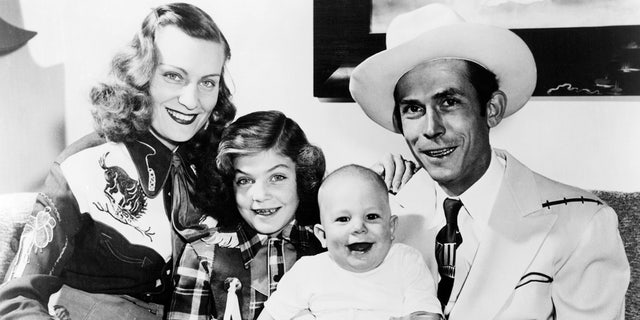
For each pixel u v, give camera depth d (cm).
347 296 200
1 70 224
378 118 203
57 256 219
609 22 192
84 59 220
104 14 218
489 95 196
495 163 199
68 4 219
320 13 205
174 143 216
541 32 194
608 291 194
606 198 195
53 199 221
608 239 194
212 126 214
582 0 192
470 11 198
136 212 217
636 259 193
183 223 215
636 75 191
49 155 222
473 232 200
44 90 222
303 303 204
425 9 197
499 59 193
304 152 208
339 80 205
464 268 200
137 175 217
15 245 221
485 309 198
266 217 210
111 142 219
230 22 211
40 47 222
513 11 195
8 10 223
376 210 200
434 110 198
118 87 218
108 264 218
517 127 197
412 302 195
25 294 217
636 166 193
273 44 209
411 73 198
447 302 201
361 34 203
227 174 212
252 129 211
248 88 211
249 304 210
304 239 208
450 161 199
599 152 195
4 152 223
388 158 203
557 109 196
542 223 197
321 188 205
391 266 200
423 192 202
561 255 196
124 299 217
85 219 219
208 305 213
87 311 216
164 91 215
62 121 221
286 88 209
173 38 214
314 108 207
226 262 212
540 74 195
